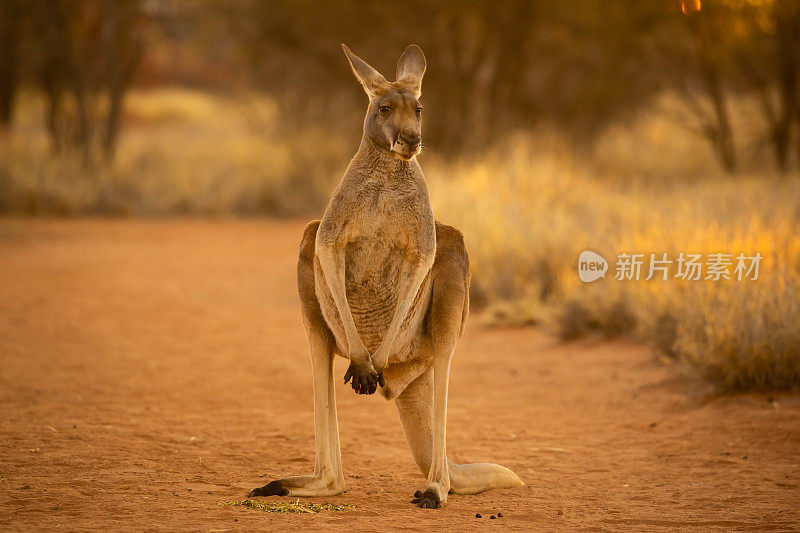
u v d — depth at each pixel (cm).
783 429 2483
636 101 10050
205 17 9356
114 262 6025
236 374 3266
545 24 8806
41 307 4456
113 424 2511
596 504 1864
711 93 8638
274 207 9312
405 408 1886
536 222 5134
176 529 1555
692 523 1716
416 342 1772
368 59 8938
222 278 5525
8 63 11106
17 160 9131
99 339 3806
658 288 3697
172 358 3500
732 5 7706
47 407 2689
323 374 1772
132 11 9800
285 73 10994
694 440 2455
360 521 1647
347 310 1598
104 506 1723
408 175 1648
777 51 8038
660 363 3316
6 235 7119
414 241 1633
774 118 8369
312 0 8494
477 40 9062
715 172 8762
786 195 5259
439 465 1778
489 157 7219
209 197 9250
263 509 1711
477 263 4828
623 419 2691
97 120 10519
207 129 13838
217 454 2238
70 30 9650
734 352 2894
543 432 2564
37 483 1892
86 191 8962
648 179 8781
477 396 3017
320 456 1822
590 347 3716
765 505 1870
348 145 10031
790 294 3039
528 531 1623
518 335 4047
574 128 10081
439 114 9025
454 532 1587
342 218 1619
